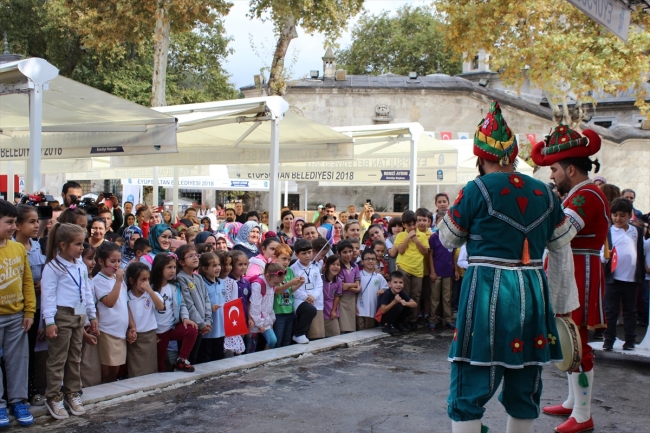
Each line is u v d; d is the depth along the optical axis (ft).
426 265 31.45
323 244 29.35
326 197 99.55
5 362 16.07
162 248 25.99
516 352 11.42
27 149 38.58
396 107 95.40
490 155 12.24
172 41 113.80
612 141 79.56
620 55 61.21
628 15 18.80
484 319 11.49
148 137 30.53
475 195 11.89
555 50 61.00
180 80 121.49
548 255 13.01
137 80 109.50
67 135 35.37
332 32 66.13
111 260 19.44
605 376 21.04
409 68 162.20
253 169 49.34
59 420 16.38
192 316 21.54
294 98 96.22
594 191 15.92
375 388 19.45
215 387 19.56
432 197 96.27
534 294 11.71
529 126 88.99
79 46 107.24
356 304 29.66
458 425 11.54
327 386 19.69
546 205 12.09
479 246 11.87
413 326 30.14
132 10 61.67
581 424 15.52
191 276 22.06
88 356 19.13
